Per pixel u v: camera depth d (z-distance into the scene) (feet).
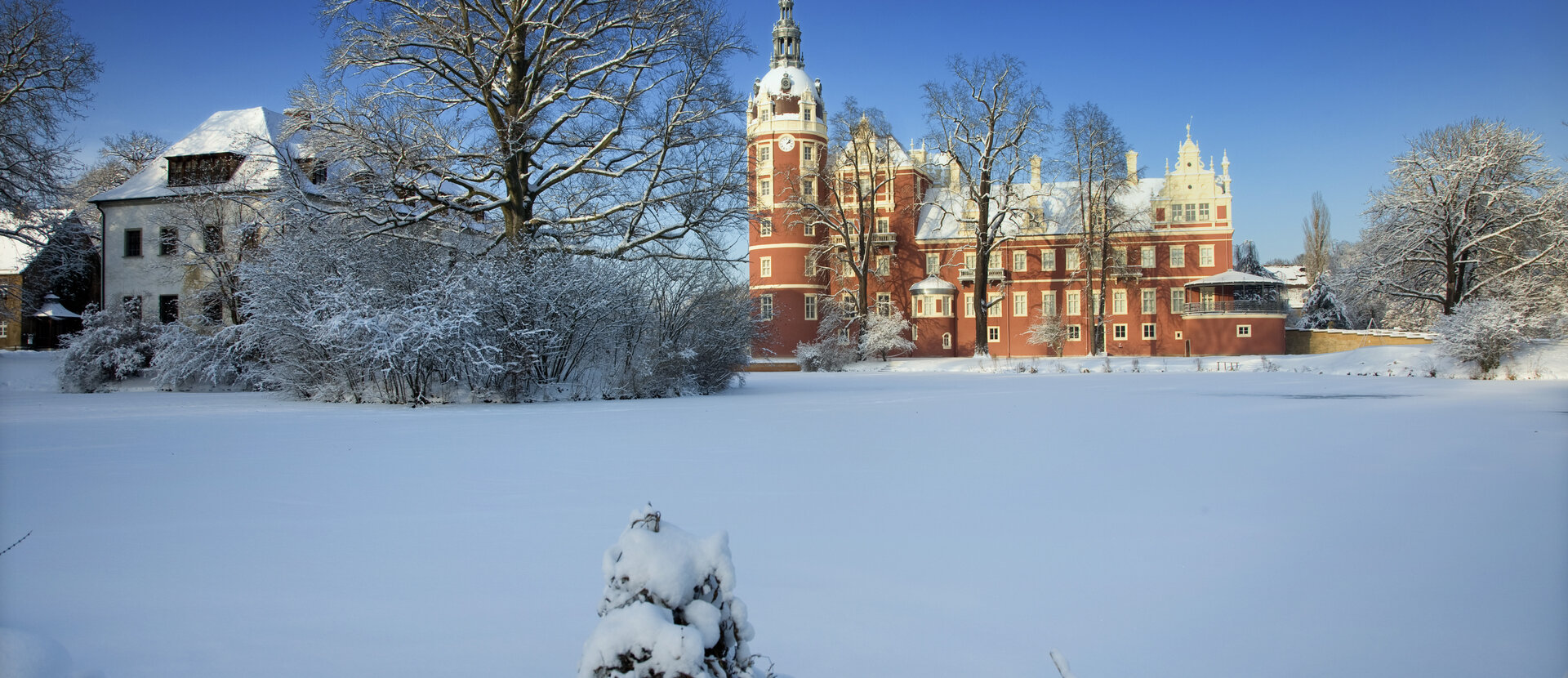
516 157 89.35
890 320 202.69
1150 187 234.17
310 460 38.73
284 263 83.82
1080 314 226.99
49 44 116.67
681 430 52.60
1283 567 20.88
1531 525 24.99
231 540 23.41
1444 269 175.63
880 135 203.51
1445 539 23.45
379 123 83.82
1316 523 25.52
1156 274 224.74
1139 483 32.42
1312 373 138.72
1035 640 16.16
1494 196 161.27
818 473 34.81
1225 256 221.66
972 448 42.83
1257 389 95.71
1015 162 193.36
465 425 56.39
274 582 19.52
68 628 16.60
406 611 17.62
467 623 16.90
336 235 83.82
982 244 193.77
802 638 16.19
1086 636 16.37
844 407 72.33
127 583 19.44
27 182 120.26
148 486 31.73
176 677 14.32
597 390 87.66
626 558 10.55
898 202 233.35
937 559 21.61
